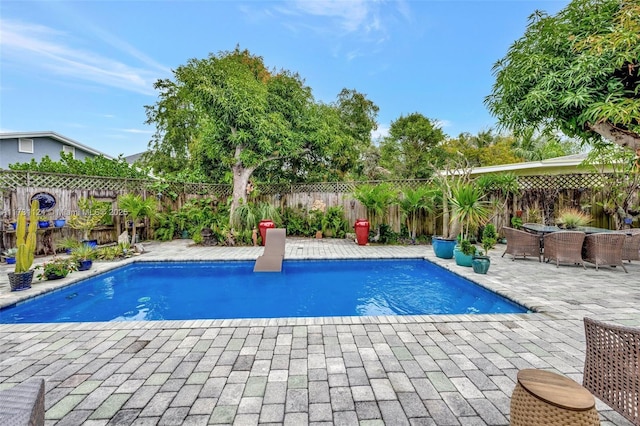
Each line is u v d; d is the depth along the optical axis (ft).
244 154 32.53
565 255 21.20
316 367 8.74
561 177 29.84
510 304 14.89
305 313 15.39
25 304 15.47
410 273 22.85
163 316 15.08
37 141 48.57
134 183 34.55
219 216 36.76
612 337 6.36
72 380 8.11
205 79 30.30
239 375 8.33
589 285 16.89
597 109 10.71
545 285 16.92
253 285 20.13
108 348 9.91
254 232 32.22
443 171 35.17
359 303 16.84
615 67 10.61
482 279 18.20
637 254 21.38
